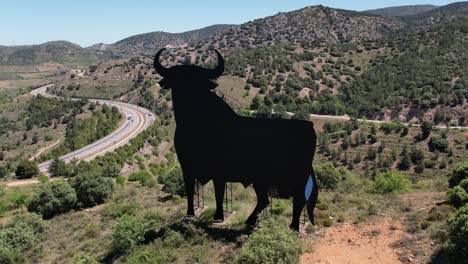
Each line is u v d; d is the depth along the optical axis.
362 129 90.12
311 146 17.38
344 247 16.94
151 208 28.09
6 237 23.25
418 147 78.38
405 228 17.88
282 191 17.92
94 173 33.72
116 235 19.81
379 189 26.98
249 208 22.86
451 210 18.53
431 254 15.25
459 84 102.31
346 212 20.84
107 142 84.81
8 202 39.31
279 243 15.07
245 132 17.98
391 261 15.39
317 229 18.81
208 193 28.53
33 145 105.31
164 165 68.62
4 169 66.69
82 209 31.61
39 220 26.45
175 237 18.75
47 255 22.69
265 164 17.81
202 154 18.62
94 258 19.61
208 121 18.38
